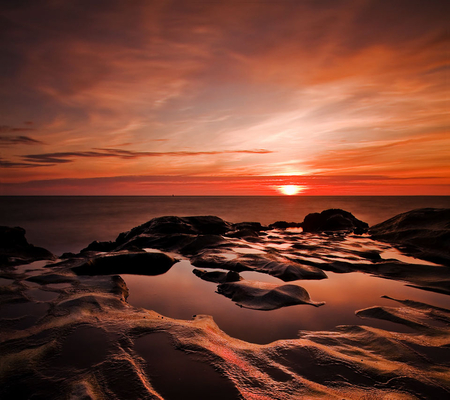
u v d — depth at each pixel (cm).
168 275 1136
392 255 1470
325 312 753
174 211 6525
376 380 445
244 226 2698
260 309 773
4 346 530
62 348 517
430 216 1819
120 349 512
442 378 450
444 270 1045
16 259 1374
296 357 511
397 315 711
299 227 3105
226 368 462
